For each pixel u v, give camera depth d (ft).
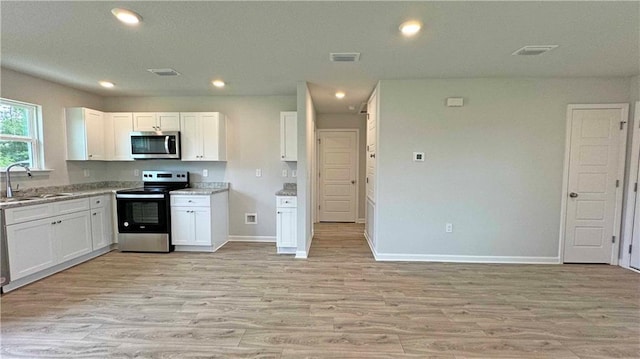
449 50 9.03
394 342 7.08
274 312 8.43
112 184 15.97
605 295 9.58
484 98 12.25
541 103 12.12
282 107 15.66
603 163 12.16
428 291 9.84
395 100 12.46
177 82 12.87
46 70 11.18
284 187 15.85
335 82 12.76
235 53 9.33
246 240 16.14
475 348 6.88
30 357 6.48
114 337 7.20
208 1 6.25
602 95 11.94
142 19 7.07
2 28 7.55
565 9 6.61
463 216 12.65
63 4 6.38
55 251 11.09
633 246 11.87
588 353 6.72
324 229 19.03
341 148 21.31
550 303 9.03
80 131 13.62
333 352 6.71
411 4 6.42
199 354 6.61
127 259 12.97
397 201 12.75
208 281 10.59
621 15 6.83
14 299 9.12
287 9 6.61
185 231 13.99
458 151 12.46
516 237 12.58
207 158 14.80
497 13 6.79
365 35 7.97
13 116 11.67
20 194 11.61
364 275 11.21
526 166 12.34
